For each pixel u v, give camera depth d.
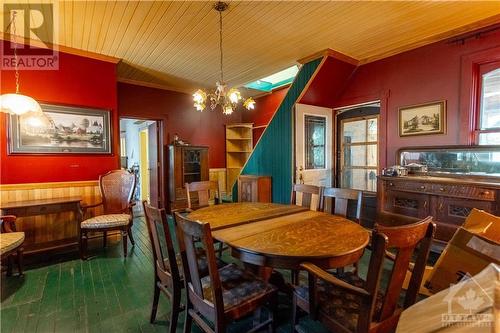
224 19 2.71
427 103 3.25
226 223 1.94
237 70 4.34
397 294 1.26
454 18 2.74
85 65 3.50
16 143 3.04
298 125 3.92
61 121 3.31
